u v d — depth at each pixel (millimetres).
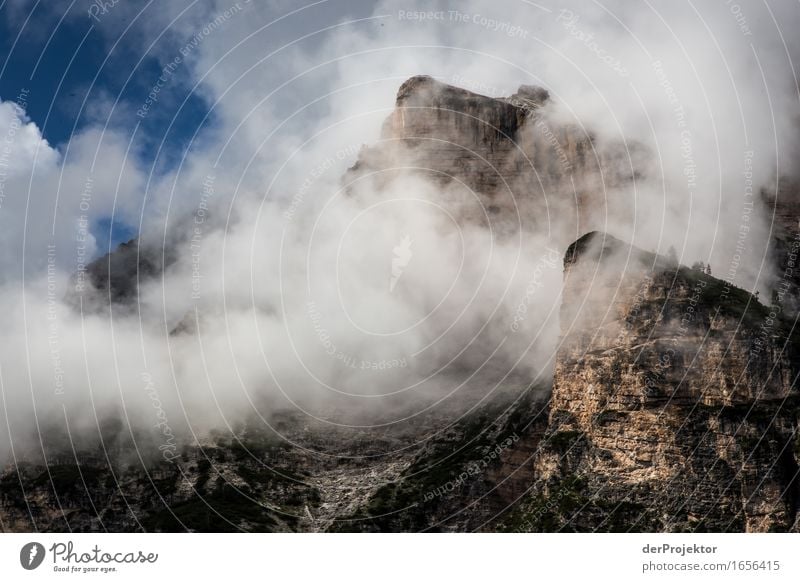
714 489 144500
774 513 141375
